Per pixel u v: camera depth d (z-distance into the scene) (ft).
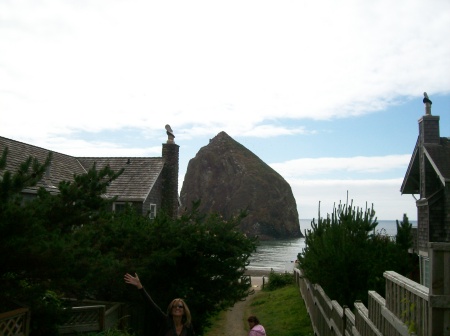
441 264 17.49
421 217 56.24
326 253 47.32
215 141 640.99
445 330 17.17
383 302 23.94
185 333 21.75
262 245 427.33
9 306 28.48
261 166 594.65
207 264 48.32
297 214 598.75
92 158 100.89
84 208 33.83
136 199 89.35
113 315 41.86
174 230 46.83
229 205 571.69
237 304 83.61
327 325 39.99
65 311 31.14
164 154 101.14
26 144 80.23
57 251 26.43
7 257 26.04
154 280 47.65
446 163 50.85
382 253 48.62
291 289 89.30
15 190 27.02
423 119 54.90
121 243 42.70
